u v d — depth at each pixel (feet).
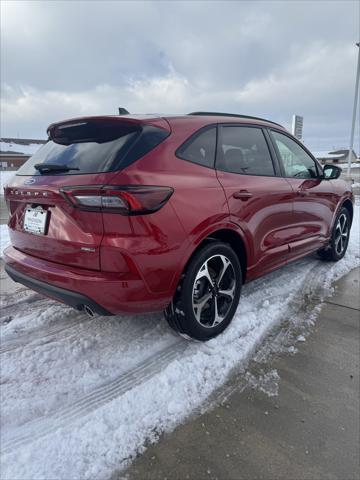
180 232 7.22
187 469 5.41
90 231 6.75
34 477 5.20
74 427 6.12
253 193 9.21
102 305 6.88
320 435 6.07
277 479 5.27
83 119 8.00
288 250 11.32
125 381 7.38
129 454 5.65
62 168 7.34
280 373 7.72
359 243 18.51
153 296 7.18
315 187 12.60
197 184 7.73
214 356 8.16
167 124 7.89
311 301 11.32
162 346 8.63
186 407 6.64
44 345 8.68
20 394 6.97
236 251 9.54
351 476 5.32
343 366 8.00
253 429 6.18
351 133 62.90
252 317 9.91
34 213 7.84
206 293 8.47
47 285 7.41
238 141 9.57
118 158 6.88
